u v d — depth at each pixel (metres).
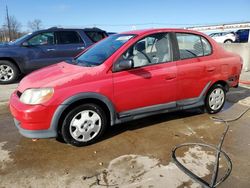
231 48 10.57
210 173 3.15
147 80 4.04
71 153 3.64
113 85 3.79
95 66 3.82
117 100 3.87
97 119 3.83
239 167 3.28
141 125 4.58
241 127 4.55
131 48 4.01
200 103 4.79
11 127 4.57
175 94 4.40
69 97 3.51
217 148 3.75
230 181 2.99
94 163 3.38
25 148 3.79
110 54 3.94
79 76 3.63
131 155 3.57
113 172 3.18
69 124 3.65
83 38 8.71
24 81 3.99
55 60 8.40
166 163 3.37
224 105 5.77
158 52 4.24
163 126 4.55
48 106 3.44
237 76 5.21
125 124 4.61
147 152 3.65
